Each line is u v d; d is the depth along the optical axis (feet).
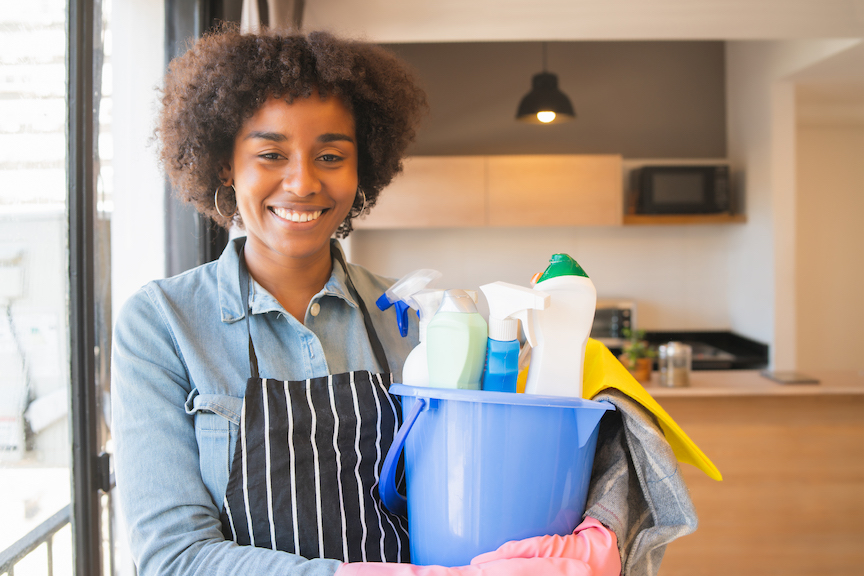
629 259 14.51
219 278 2.68
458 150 14.23
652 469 2.21
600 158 13.08
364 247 14.64
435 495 2.09
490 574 1.90
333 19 8.01
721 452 8.95
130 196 4.80
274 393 2.45
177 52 4.93
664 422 2.25
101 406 4.17
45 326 3.57
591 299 2.12
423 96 3.25
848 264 14.89
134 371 2.42
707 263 14.39
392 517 2.51
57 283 3.68
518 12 8.03
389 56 3.01
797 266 14.89
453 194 13.16
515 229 14.60
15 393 3.28
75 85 3.76
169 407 2.41
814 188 14.78
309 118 2.43
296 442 2.39
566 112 11.30
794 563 8.67
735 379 9.96
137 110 4.86
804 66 10.69
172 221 5.03
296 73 2.37
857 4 7.98
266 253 2.68
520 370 2.44
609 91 14.11
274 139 2.43
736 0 8.00
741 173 13.37
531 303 2.07
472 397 1.95
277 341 2.66
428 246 14.64
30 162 3.39
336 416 2.46
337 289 2.77
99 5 4.06
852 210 14.82
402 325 2.78
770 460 8.89
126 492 2.27
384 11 7.92
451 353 2.13
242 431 2.37
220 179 2.88
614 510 2.21
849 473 8.87
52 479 3.67
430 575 1.95
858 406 8.93
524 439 1.98
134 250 4.84
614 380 2.22
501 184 13.15
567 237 14.58
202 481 2.39
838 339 14.97
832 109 13.51
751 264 13.05
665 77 14.07
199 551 2.13
